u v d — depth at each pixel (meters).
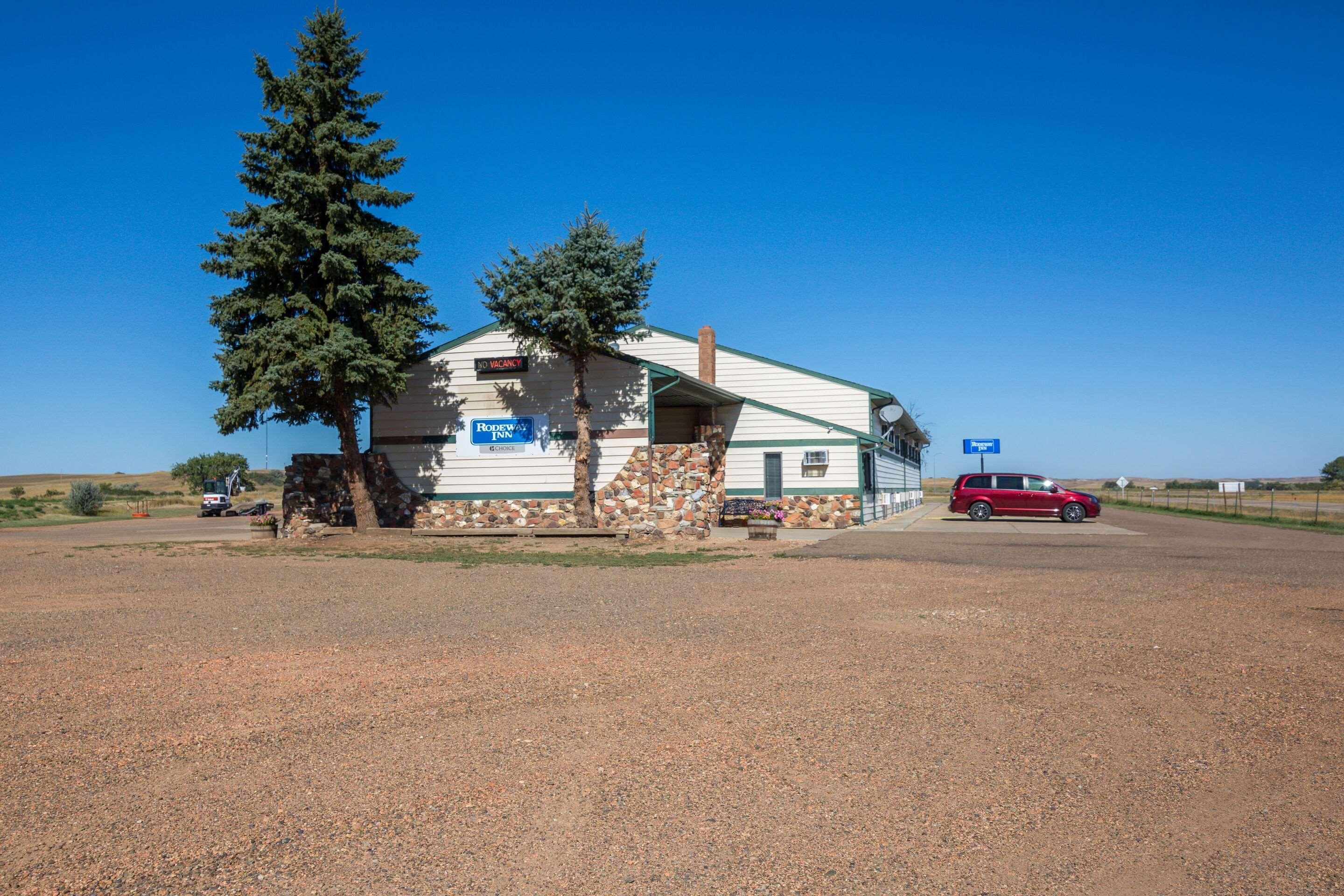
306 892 3.39
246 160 22.27
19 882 3.48
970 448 45.62
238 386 22.09
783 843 3.80
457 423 24.61
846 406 29.45
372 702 6.09
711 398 27.56
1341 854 3.66
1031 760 4.81
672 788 4.43
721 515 27.91
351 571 15.02
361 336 22.41
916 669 6.95
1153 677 6.69
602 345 23.08
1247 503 52.91
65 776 4.66
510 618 9.70
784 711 5.77
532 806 4.21
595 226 22.22
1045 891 3.37
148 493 102.50
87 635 8.80
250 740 5.25
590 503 22.94
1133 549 18.31
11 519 52.19
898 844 3.79
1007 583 12.38
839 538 22.22
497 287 22.22
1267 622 9.08
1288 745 5.07
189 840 3.86
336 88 22.66
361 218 22.70
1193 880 3.45
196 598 11.60
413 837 3.87
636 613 10.01
